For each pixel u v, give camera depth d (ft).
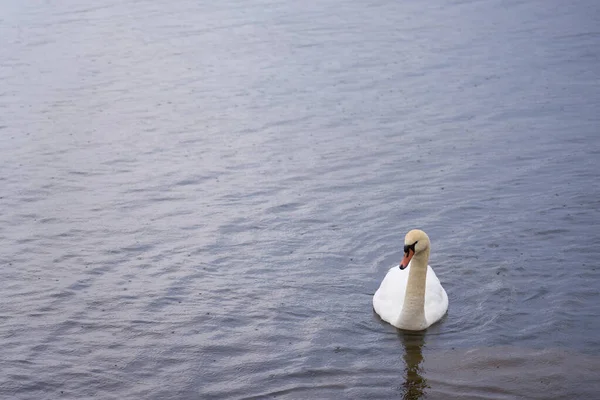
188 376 42.70
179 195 64.13
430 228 57.93
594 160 67.82
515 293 49.73
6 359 43.96
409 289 46.03
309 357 44.16
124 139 74.74
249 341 45.62
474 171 66.85
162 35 102.78
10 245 56.49
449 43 97.09
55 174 67.97
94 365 43.60
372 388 41.63
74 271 53.11
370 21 106.11
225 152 71.82
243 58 94.17
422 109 79.82
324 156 70.59
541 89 83.51
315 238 57.06
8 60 94.99
